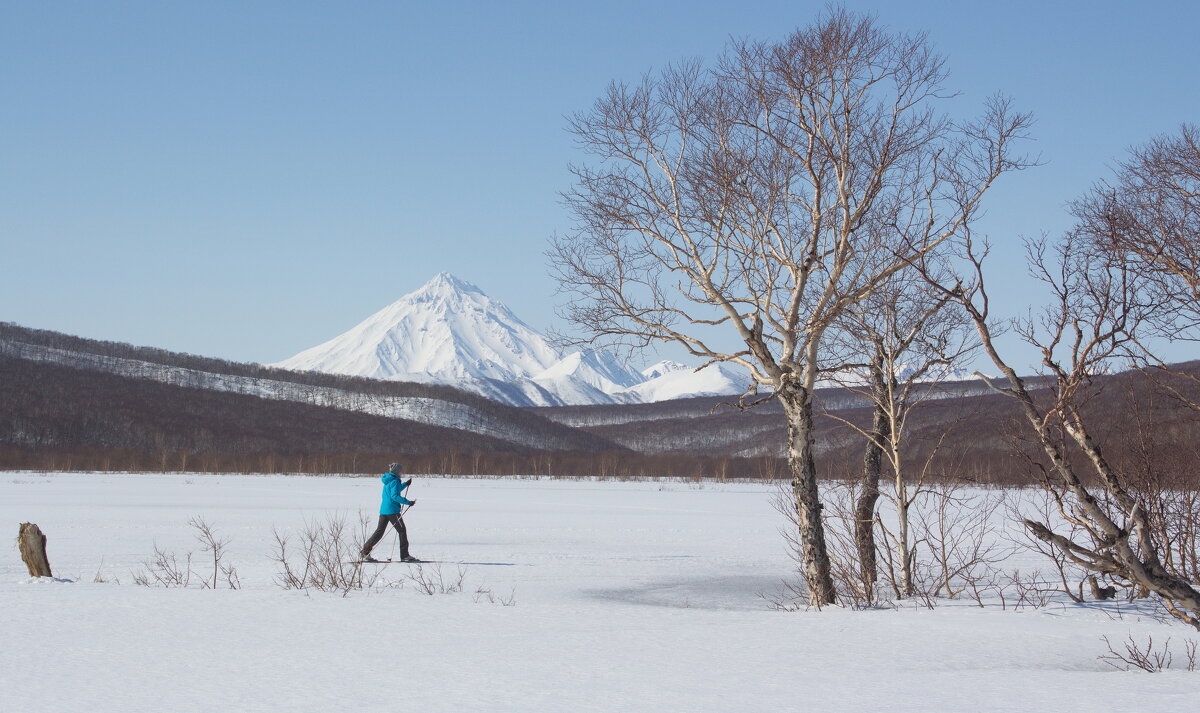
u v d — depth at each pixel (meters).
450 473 117.62
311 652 10.39
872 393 16.59
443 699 8.13
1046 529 11.09
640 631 11.99
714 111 15.50
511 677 9.08
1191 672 9.48
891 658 10.19
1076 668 9.73
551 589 16.94
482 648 10.69
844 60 14.76
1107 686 8.70
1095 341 10.48
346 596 15.12
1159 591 10.73
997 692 8.41
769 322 15.61
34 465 116.50
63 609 13.43
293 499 52.97
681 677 9.09
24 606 13.71
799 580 19.09
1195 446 14.22
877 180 15.02
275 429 177.38
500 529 33.12
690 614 13.80
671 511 45.75
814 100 15.16
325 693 8.38
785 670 9.48
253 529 31.25
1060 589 16.98
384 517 21.03
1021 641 11.34
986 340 11.17
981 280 11.15
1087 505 10.83
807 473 15.61
